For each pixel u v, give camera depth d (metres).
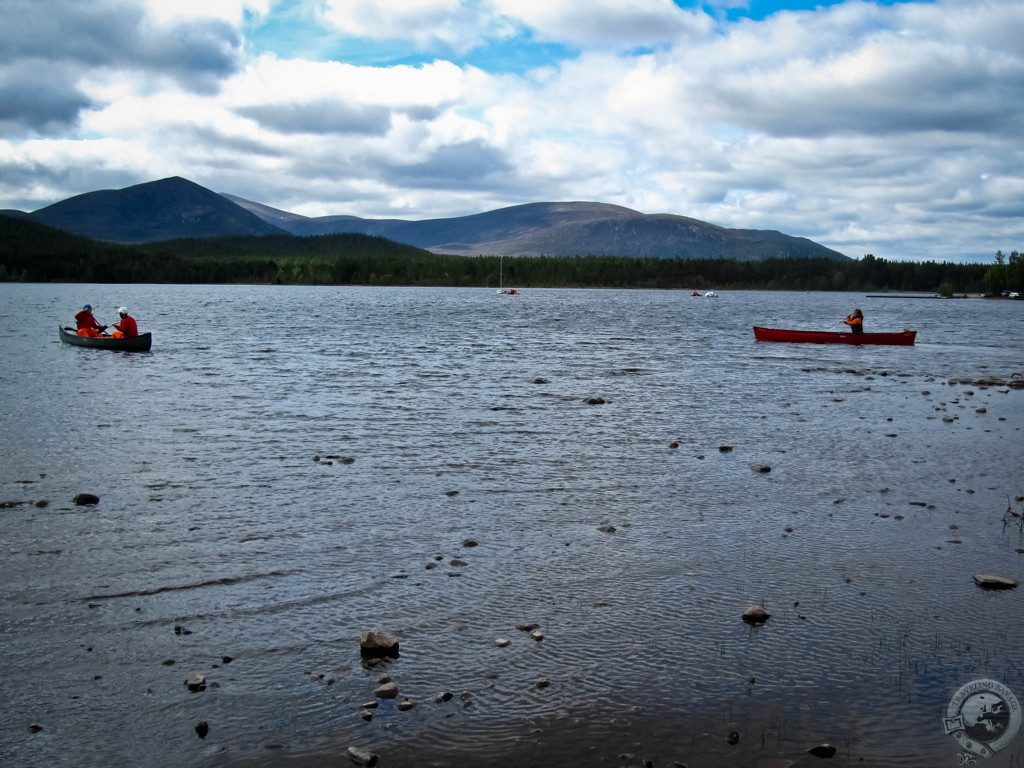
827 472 17.12
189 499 14.55
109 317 77.12
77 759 6.87
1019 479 16.70
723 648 8.95
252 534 12.61
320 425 22.08
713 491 15.45
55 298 122.38
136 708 7.65
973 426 23.09
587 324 75.69
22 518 13.29
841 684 8.22
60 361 37.34
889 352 49.72
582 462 17.84
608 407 25.83
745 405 26.69
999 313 117.12
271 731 7.30
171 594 10.26
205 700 7.80
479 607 9.96
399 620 9.59
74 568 11.10
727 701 7.88
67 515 13.49
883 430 22.30
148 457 17.94
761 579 10.94
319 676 8.26
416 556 11.70
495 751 7.04
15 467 16.86
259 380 31.41
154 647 8.85
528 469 17.14
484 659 8.66
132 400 26.09
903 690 8.10
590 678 8.28
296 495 14.89
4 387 28.61
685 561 11.59
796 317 97.12
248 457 18.06
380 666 8.48
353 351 44.41
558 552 11.92
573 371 36.28
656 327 72.75
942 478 16.72
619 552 11.94
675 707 7.77
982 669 8.52
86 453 18.27
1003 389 31.84
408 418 23.30
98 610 9.77
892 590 10.60
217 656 8.67
